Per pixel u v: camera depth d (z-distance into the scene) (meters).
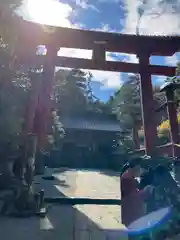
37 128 6.98
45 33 7.46
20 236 3.71
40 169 13.61
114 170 27.75
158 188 3.23
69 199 6.78
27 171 5.72
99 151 32.53
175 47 8.35
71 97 41.31
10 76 7.41
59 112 34.44
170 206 3.04
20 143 6.51
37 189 8.29
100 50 8.21
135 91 26.98
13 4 5.76
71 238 3.71
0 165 5.86
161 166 3.36
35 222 4.55
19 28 6.20
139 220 3.44
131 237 3.62
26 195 5.21
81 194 8.27
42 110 7.13
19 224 4.35
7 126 7.60
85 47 8.20
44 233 3.92
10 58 6.42
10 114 8.12
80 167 31.03
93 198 7.00
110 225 4.45
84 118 36.19
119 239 3.71
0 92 7.34
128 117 25.27
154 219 3.14
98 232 4.02
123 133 30.58
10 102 8.20
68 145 31.98
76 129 33.03
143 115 7.97
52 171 21.03
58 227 4.26
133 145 23.97
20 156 5.80
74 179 14.77
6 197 5.23
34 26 7.11
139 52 8.47
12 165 5.94
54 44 7.70
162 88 8.05
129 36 8.13
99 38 8.00
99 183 12.89
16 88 8.48
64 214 5.31
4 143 6.36
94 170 26.50
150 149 7.62
